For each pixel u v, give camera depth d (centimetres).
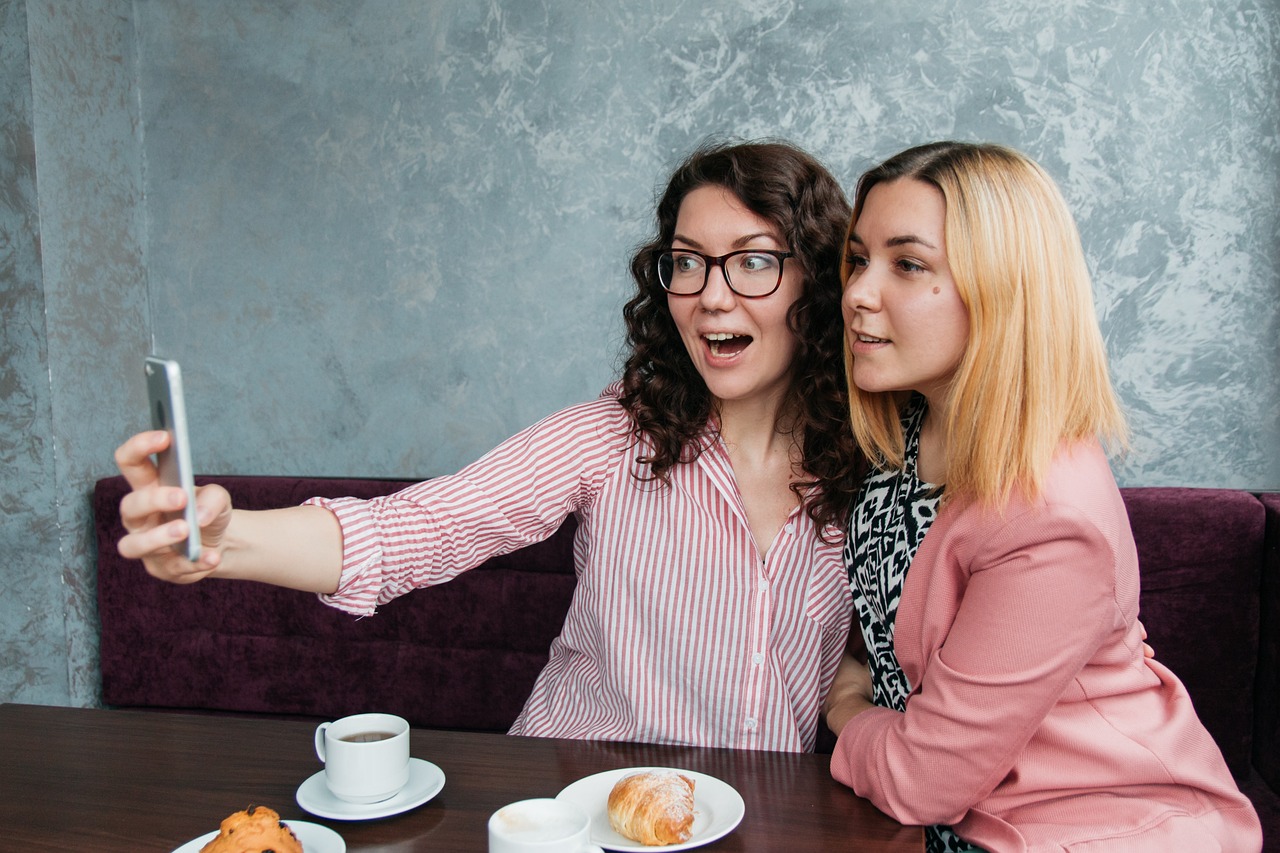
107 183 209
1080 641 85
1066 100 176
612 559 117
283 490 190
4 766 98
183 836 83
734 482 114
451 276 204
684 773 92
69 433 201
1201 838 87
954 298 91
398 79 203
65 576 201
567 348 201
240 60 210
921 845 81
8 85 191
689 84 191
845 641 121
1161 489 161
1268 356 173
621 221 196
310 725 109
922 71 181
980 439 89
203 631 195
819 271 109
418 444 210
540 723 124
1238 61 170
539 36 196
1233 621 154
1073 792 90
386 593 104
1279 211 171
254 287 214
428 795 88
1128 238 176
